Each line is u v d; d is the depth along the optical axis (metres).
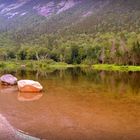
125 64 128.00
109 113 30.42
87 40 197.38
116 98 39.47
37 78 69.38
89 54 147.25
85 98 39.34
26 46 195.38
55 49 171.00
